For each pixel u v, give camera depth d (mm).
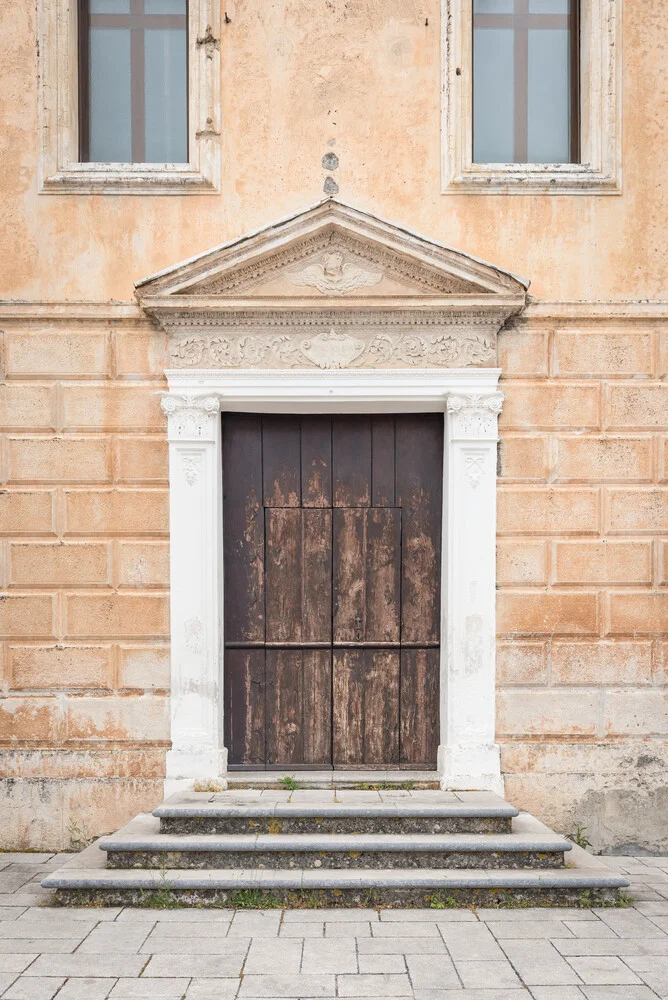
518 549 5996
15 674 5945
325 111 6020
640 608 6016
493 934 4547
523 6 6230
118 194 5988
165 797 5855
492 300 5844
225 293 5898
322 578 6270
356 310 5891
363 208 6020
